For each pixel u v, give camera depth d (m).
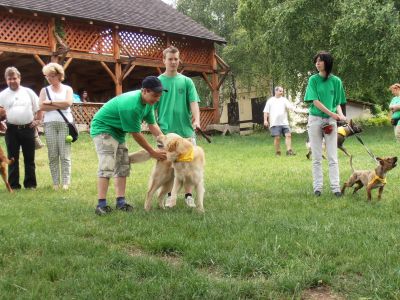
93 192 7.76
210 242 4.29
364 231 4.66
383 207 6.02
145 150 6.05
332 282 3.35
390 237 4.39
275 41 22.70
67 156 8.17
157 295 3.14
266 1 24.45
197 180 5.86
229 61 32.03
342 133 12.29
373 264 3.63
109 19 20.31
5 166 7.83
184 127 6.38
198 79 35.41
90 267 3.68
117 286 3.27
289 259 3.83
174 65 6.26
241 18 26.30
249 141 19.58
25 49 18.34
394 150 13.38
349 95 26.30
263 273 3.58
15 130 8.16
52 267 3.64
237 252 3.96
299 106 29.50
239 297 3.10
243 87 34.47
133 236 4.64
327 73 6.86
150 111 5.84
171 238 4.43
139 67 23.22
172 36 22.64
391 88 11.11
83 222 5.40
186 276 3.43
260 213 5.69
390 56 18.89
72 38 19.69
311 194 7.08
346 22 19.36
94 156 13.75
